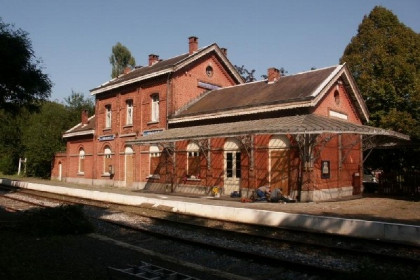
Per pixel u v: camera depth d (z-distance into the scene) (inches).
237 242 414.3
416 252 350.6
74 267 295.6
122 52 2142.0
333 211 597.9
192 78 1115.9
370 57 1094.4
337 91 885.8
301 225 461.1
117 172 1213.1
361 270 258.4
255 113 839.1
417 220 517.7
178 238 410.3
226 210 552.1
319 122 692.1
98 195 821.2
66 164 1485.0
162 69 1058.7
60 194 915.4
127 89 1207.6
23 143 1620.3
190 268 305.3
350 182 872.9
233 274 291.7
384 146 916.0
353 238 396.2
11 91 669.9
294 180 749.3
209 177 906.1
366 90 1040.8
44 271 280.1
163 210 638.5
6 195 872.3
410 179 886.4
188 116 983.6
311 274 297.3
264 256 330.3
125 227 490.0
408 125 939.3
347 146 850.8
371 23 1122.7
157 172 1066.7
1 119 903.7
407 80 985.5
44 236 413.4
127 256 336.2
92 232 451.2
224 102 968.3
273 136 791.7
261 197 747.4
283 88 884.0
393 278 245.8
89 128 1365.7
